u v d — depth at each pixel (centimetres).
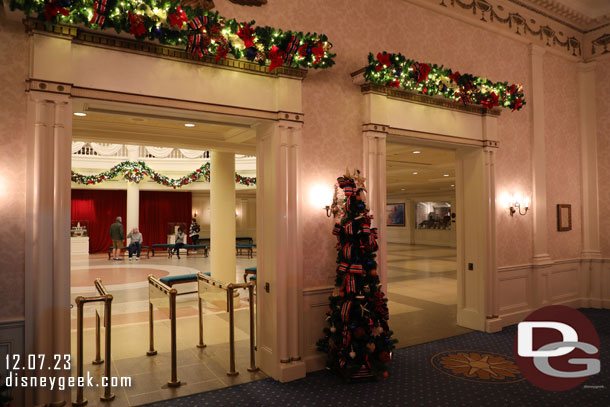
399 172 1452
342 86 514
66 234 354
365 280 456
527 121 720
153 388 430
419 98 572
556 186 769
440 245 2302
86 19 334
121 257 1770
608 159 792
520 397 409
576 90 816
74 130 629
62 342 350
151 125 674
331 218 498
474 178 655
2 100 341
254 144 789
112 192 2119
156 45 393
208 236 2297
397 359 518
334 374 469
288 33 424
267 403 397
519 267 690
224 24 395
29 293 344
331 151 501
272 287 465
